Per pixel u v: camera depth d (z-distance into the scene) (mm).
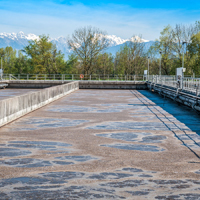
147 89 47469
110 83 47844
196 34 65812
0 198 6109
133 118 17203
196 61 67000
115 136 12305
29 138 11844
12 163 8492
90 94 34781
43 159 8906
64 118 17031
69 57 86875
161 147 10461
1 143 10992
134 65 84375
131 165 8328
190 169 8000
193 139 11797
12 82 50062
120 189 6602
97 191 6488
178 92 24359
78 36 73062
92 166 8219
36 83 50125
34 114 18531
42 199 6070
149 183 6965
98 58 74250
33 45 82562
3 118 14695
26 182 7004
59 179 7203
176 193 6406
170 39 73500
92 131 13359
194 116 18094
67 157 9125
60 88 30016
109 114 18703
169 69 77312
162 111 20312
